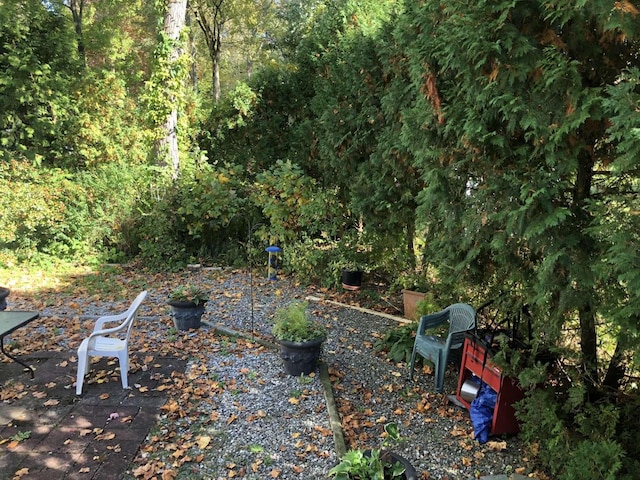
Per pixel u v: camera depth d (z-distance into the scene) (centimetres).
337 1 951
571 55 278
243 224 883
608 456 254
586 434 281
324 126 758
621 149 227
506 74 286
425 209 390
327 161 777
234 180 880
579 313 315
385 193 636
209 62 2450
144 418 351
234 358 462
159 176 910
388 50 576
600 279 258
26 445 314
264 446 325
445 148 364
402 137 424
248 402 381
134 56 1738
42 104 923
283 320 443
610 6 235
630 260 218
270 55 1783
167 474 288
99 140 947
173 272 795
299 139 937
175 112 944
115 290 686
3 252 768
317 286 734
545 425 307
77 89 969
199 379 415
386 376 445
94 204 848
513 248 317
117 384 402
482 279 393
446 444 342
